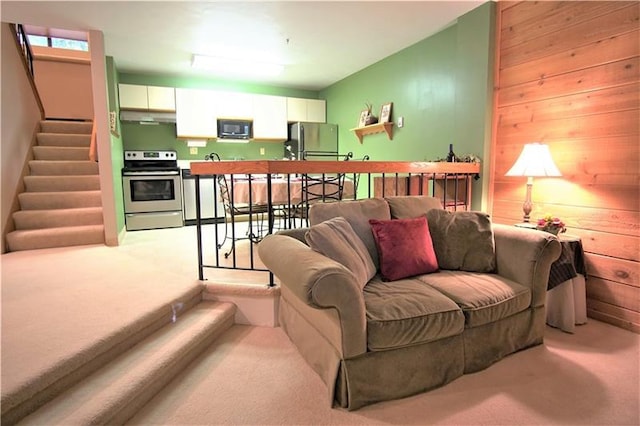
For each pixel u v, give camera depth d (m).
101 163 3.81
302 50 4.32
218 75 5.43
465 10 3.26
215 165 2.42
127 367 1.72
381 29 3.71
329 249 1.87
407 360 1.73
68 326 1.85
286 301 2.33
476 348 1.93
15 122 4.05
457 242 2.36
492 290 2.01
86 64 5.86
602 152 2.49
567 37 2.63
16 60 4.19
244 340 2.27
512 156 3.08
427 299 1.83
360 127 4.94
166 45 4.11
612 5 2.38
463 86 3.37
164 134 5.60
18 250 3.65
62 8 3.14
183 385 1.81
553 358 2.07
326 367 1.78
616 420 1.57
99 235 3.96
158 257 3.36
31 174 4.40
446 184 3.11
